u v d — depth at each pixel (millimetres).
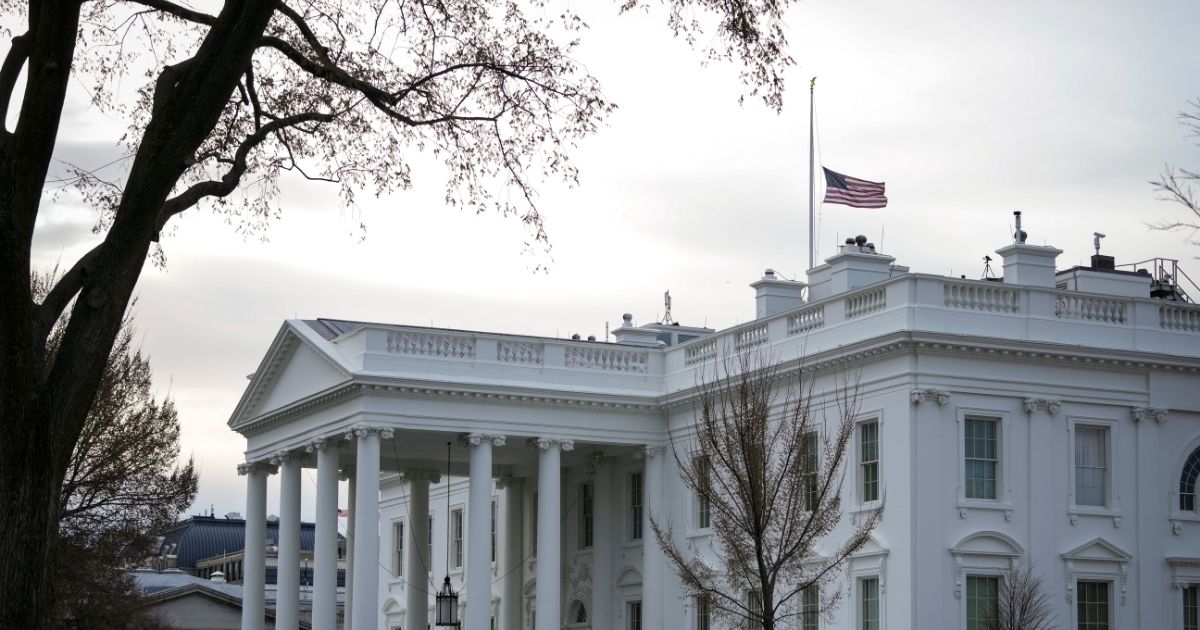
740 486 41219
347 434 56406
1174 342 50344
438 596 57000
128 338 65562
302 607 126875
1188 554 49500
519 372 58250
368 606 54406
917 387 46625
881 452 47781
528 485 69312
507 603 68875
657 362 60625
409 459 67125
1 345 17203
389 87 25312
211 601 95875
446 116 24766
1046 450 47938
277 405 63781
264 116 24375
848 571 48594
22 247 17156
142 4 21922
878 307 49094
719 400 55094
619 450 61594
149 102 24875
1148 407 49594
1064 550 47562
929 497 46312
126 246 18203
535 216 25906
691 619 56250
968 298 48031
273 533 143375
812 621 50469
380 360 56375
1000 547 46906
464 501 75562
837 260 55094
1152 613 48531
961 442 47031
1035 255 50812
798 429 44469
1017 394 47875
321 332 63062
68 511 63344
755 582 43969
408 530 80438
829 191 55469
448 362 57250
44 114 17281
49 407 17547
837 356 49406
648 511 58969
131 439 64250
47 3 17312
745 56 22688
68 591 62688
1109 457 48938
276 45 22375
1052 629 46688
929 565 45938
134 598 67188
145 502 65625
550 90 25547
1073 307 49344
